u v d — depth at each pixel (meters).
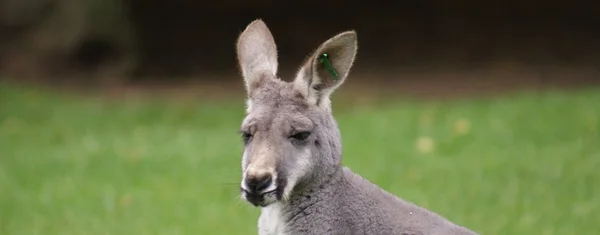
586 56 42.59
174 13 45.66
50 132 31.66
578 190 20.06
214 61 45.19
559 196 19.77
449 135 25.73
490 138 25.08
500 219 18.33
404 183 21.31
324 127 11.06
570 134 24.97
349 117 30.47
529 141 24.61
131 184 22.80
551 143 24.38
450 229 11.27
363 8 46.72
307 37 46.22
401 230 11.20
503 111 28.30
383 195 11.53
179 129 31.05
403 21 46.28
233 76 43.19
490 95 35.34
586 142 24.03
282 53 45.59
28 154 27.67
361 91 38.06
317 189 11.09
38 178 24.02
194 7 46.09
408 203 11.64
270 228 11.39
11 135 31.30
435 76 41.12
